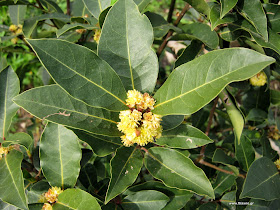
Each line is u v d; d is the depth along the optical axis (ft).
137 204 0.69
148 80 0.59
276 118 0.96
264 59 0.45
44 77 1.24
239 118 0.67
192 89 0.51
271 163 0.69
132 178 0.58
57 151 0.65
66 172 0.65
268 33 0.66
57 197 0.61
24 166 0.79
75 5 1.07
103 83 0.53
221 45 0.79
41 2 1.06
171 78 0.53
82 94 0.51
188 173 0.60
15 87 0.71
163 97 0.54
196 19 1.09
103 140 0.63
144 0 0.73
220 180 0.85
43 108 0.54
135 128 0.54
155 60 0.59
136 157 0.62
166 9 2.49
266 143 0.87
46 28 1.28
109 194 0.55
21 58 2.09
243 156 0.81
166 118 0.65
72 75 0.50
